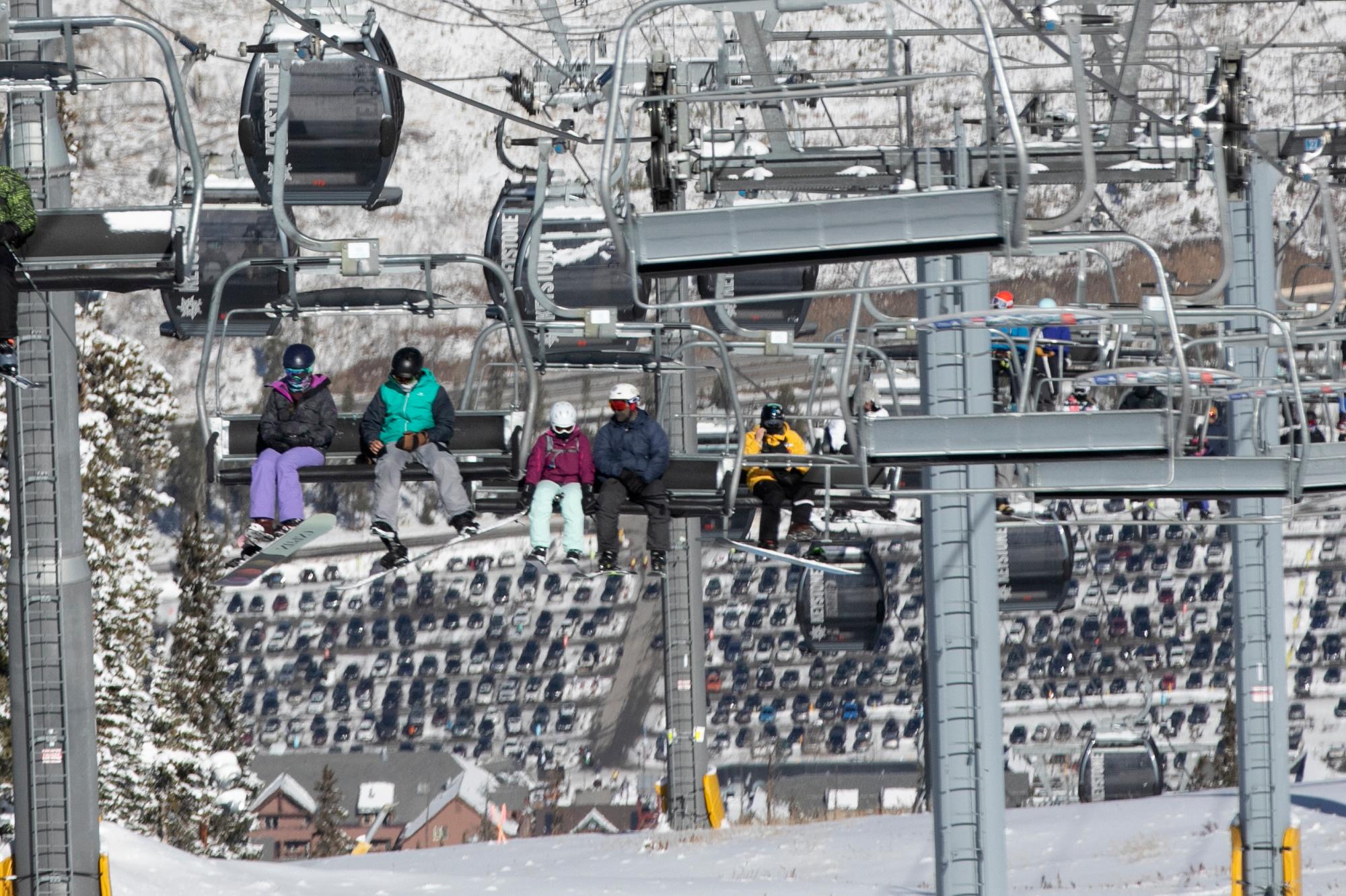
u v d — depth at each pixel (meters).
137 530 154.62
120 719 143.88
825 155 55.78
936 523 62.50
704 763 145.25
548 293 68.19
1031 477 55.09
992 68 39.97
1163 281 45.44
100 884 70.69
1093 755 158.50
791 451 66.06
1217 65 58.47
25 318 69.69
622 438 58.94
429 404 55.75
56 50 65.25
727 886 101.69
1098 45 59.66
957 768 61.94
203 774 170.75
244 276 68.38
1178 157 57.66
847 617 107.81
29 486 70.12
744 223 40.50
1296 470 53.09
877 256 40.19
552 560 57.75
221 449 57.19
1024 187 38.69
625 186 40.75
